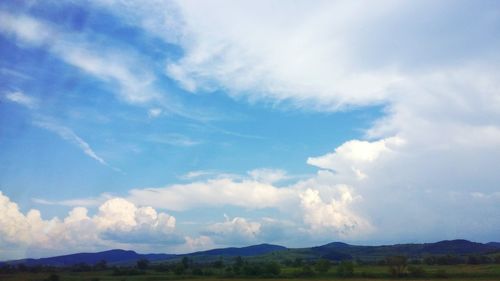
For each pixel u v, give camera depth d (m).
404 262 191.00
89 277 158.88
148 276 187.00
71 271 185.88
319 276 192.50
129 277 177.88
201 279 177.75
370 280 169.88
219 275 199.50
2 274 115.38
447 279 166.38
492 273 182.75
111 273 192.75
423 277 177.38
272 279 179.12
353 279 174.88
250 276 194.12
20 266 120.06
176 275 197.12
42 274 151.75
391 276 185.50
